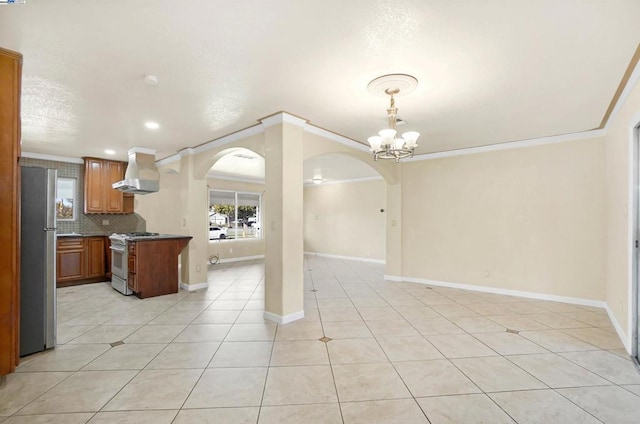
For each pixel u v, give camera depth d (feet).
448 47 6.78
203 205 16.76
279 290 11.14
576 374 7.48
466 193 16.49
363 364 7.98
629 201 8.88
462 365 7.93
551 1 5.31
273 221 11.38
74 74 8.06
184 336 9.86
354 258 28.40
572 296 13.61
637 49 6.82
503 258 15.35
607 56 7.12
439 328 10.59
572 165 13.64
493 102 9.93
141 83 8.59
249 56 7.19
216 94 9.32
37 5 5.38
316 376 7.38
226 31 6.23
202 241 16.69
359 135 13.83
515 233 15.03
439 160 17.40
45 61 7.41
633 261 8.60
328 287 16.96
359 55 7.13
